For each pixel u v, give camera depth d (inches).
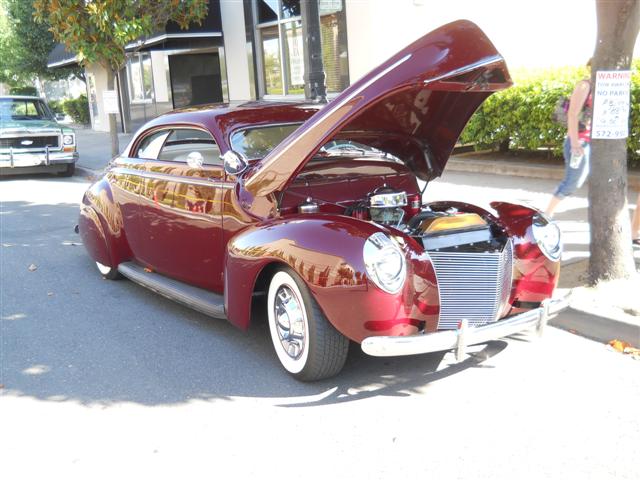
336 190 182.7
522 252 166.2
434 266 152.7
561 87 384.8
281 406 154.4
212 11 691.4
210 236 193.3
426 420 145.0
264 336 198.7
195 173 199.5
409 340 140.3
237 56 682.8
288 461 131.6
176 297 207.5
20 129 581.0
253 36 647.8
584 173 260.8
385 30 477.1
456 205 188.2
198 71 859.4
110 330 210.1
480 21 514.6
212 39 712.4
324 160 187.2
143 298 241.9
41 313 230.4
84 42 526.6
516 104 411.8
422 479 123.3
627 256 203.2
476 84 154.2
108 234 245.3
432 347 141.8
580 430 138.4
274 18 618.8
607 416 143.6
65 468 133.3
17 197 497.7
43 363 186.7
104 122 1059.3
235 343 194.2
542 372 165.9
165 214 210.2
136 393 165.2
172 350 191.2
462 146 496.7
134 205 227.3
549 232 169.6
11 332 212.8
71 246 330.3
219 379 170.4
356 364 175.0
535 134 403.2
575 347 180.7
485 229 165.6
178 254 209.9
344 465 129.3
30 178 615.2
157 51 812.6
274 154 170.1
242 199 181.0
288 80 617.9
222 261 191.9
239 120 196.2
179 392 164.4
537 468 125.3
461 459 129.3
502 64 152.6
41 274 281.0
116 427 148.9
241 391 163.0
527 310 170.7
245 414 151.6
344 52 512.7
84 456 137.5
